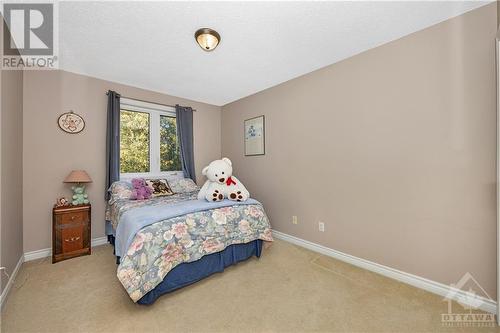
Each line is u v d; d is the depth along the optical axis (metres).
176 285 1.79
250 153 3.52
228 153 3.98
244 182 3.64
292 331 1.39
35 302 1.65
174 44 2.07
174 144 3.64
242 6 1.58
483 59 1.57
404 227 1.94
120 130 3.06
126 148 3.14
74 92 2.69
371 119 2.13
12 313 1.52
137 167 3.24
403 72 1.93
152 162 3.37
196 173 3.86
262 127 3.31
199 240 1.91
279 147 3.06
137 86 3.15
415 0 1.53
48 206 2.52
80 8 1.58
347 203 2.33
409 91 1.90
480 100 1.58
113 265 2.25
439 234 1.76
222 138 4.12
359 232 2.24
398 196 1.97
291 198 2.91
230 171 2.69
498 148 1.42
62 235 2.37
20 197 2.26
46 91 2.51
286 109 2.96
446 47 1.71
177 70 2.63
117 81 2.97
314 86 2.62
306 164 2.72
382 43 2.05
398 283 1.92
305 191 2.74
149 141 3.35
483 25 1.56
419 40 1.84
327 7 1.60
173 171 3.61
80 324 1.43
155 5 1.56
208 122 4.01
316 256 2.49
